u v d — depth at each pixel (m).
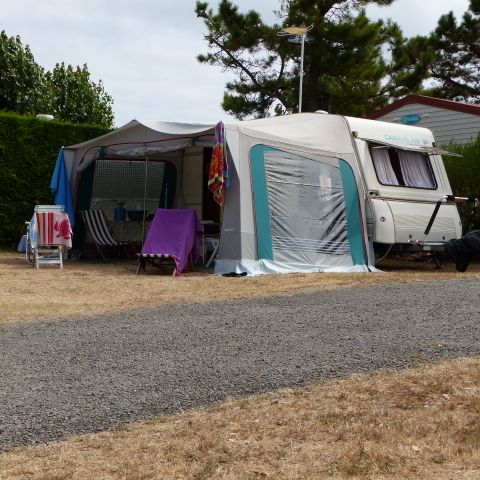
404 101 17.05
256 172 10.57
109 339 5.82
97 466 3.37
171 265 11.68
